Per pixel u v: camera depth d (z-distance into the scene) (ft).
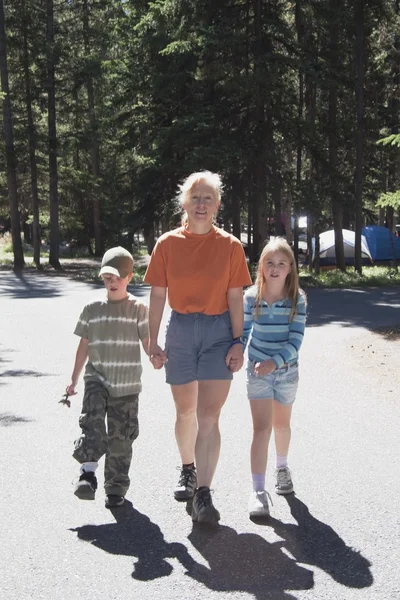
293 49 84.64
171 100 92.38
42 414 24.06
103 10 120.88
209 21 83.10
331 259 119.55
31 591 11.93
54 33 110.52
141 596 11.78
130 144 101.55
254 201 88.58
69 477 17.66
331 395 27.20
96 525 14.75
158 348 15.78
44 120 131.54
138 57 94.94
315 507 15.75
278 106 85.61
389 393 27.48
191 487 16.26
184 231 15.81
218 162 81.46
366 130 99.81
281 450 16.66
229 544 13.83
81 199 147.54
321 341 41.50
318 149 90.12
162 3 83.35
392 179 112.78
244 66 83.71
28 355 35.45
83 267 116.98
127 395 15.87
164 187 97.66
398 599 11.67
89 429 15.23
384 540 14.01
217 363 15.31
